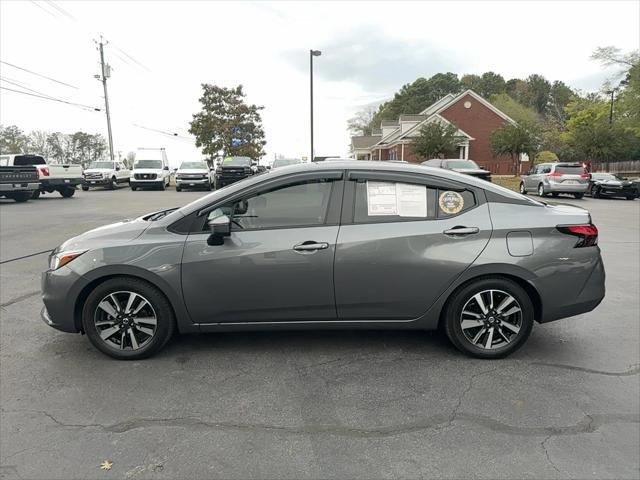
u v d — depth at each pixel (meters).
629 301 5.20
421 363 3.62
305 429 2.77
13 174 17.52
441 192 3.63
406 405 3.03
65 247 3.66
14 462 2.46
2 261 7.34
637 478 2.35
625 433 2.72
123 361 3.66
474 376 3.41
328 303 3.57
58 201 19.23
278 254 3.48
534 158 38.22
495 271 3.53
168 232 3.58
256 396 3.14
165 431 2.74
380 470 2.41
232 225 3.57
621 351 3.86
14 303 5.14
